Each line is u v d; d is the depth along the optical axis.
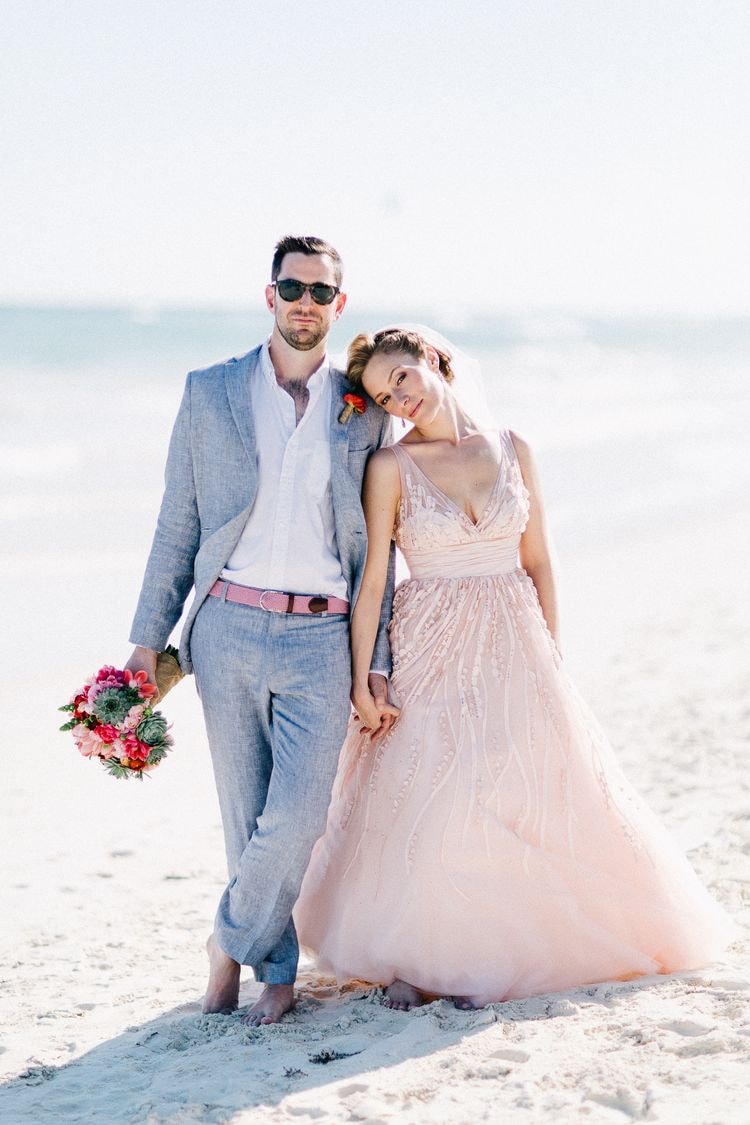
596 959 3.85
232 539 3.90
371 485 4.07
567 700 4.05
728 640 10.42
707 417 32.75
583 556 15.32
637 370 57.12
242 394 3.93
